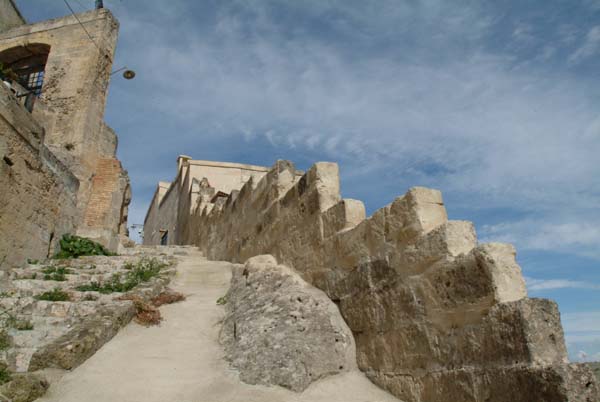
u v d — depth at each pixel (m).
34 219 11.53
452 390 3.80
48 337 6.25
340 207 6.22
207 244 15.81
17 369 5.43
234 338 5.80
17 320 6.54
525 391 3.15
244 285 7.18
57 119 19.80
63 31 21.84
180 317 6.87
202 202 19.11
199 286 9.07
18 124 10.72
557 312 3.44
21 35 22.30
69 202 13.81
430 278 4.31
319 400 4.45
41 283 8.39
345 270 5.79
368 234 5.43
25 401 3.99
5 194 10.13
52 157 12.71
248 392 4.55
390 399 4.47
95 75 20.69
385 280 4.97
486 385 3.47
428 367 4.16
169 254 15.53
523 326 3.28
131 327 6.24
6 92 10.23
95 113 20.36
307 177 7.36
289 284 6.55
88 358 5.11
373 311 5.09
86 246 13.38
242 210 11.46
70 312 6.96
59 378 4.55
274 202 8.80
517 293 3.63
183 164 29.36
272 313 5.82
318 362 4.98
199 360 5.46
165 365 5.23
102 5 22.30
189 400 4.41
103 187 19.41
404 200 4.89
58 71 20.89
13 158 10.53
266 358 5.01
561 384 2.93
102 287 8.28
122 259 11.89
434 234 4.37
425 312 4.31
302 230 7.26
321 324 5.43
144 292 7.43
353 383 4.87
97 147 20.14
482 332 3.63
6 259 10.16
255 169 26.42
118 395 4.41
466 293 3.87
